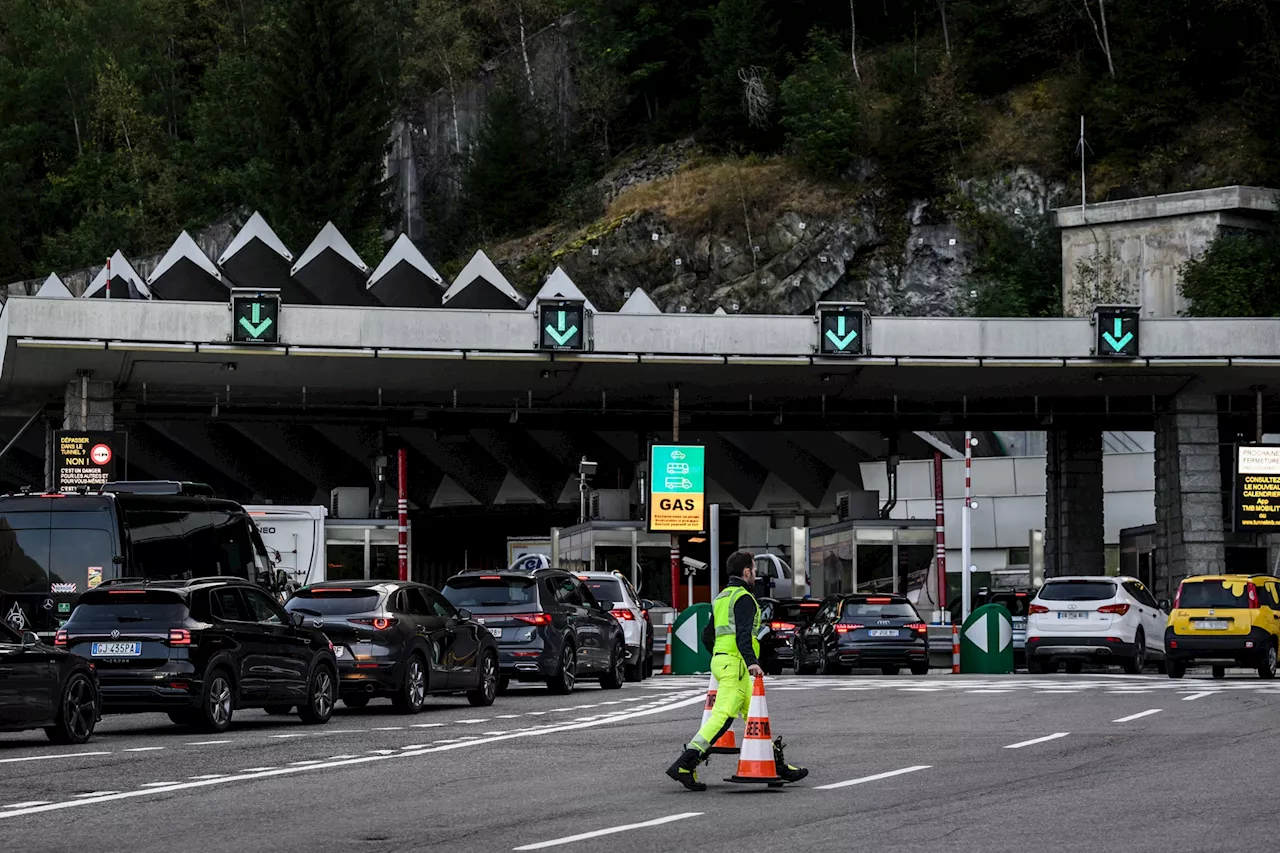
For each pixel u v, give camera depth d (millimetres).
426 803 27391
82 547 56594
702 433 150625
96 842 22828
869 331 98625
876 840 22656
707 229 199625
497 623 58875
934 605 100062
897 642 77438
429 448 153625
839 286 194000
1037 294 180625
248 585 44438
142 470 153625
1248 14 187500
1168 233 157500
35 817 25547
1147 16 195500
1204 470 109375
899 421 116188
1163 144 186625
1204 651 68938
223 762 34500
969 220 192250
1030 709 49438
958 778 30719
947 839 22719
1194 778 30391
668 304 198500
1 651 36875
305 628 45750
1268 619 69688
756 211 198750
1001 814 25438
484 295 154625
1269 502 104125
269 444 151375
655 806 26844
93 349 93625
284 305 94750
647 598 106625
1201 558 109000
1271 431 123562
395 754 36250
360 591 49875
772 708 51219
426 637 50688
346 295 157125
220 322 94250
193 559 59219
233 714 50281
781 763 29688
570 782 30578
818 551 111750
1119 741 38312
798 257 195000
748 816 25438
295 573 92875
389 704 55531
